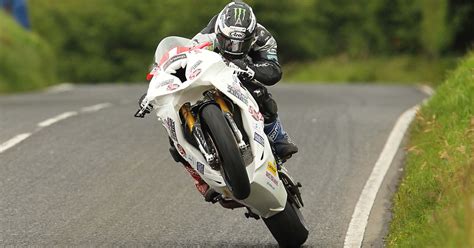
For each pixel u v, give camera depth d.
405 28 152.62
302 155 38.81
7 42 95.12
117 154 38.34
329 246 26.17
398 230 26.02
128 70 183.00
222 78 22.53
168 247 25.61
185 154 23.09
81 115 50.41
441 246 19.58
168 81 22.70
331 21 172.50
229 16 23.42
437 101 41.38
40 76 99.00
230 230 27.80
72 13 183.38
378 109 55.28
